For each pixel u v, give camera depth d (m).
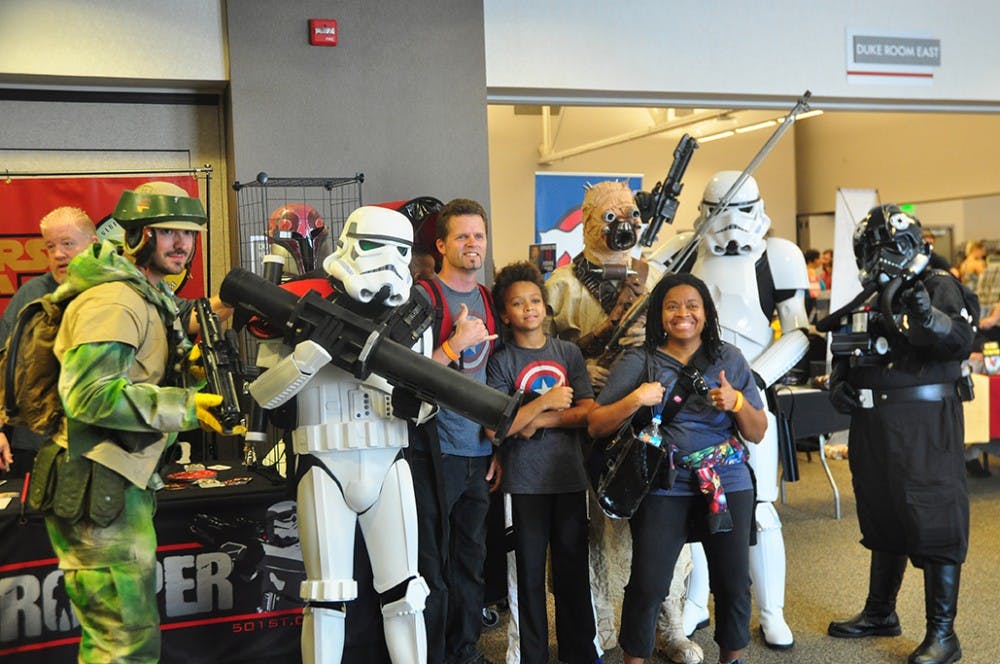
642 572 2.92
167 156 4.49
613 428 2.92
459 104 4.71
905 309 3.25
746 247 3.58
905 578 4.41
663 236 12.19
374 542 2.78
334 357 2.56
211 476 3.26
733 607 2.94
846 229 6.49
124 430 2.36
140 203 2.51
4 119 4.27
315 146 4.46
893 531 3.46
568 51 5.03
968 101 5.98
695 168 12.39
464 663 3.26
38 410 2.41
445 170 4.70
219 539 3.04
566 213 5.94
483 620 3.95
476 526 3.26
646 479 2.85
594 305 3.60
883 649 3.56
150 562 2.45
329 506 2.71
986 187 10.34
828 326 3.60
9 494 3.07
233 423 2.39
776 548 3.58
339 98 4.50
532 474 3.13
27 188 4.20
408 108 4.62
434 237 3.54
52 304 2.41
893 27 5.73
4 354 2.48
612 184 3.60
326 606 2.71
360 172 4.54
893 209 3.34
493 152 11.33
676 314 2.95
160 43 4.26
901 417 3.36
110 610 2.38
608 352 3.41
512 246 11.44
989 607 3.97
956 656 3.40
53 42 4.11
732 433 3.00
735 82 5.38
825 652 3.54
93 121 4.38
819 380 5.55
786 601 4.13
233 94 4.32
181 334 2.55
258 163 4.38
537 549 3.14
